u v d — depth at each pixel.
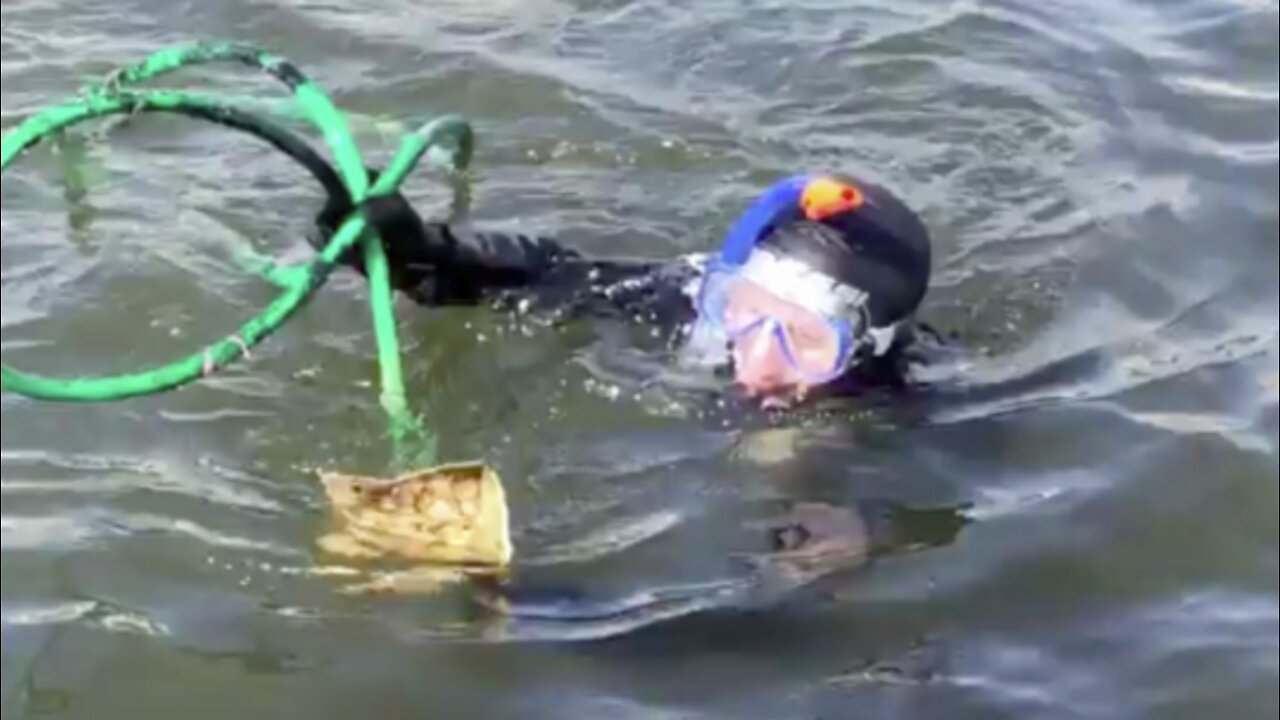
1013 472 5.35
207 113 5.04
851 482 5.32
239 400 5.56
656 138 7.00
